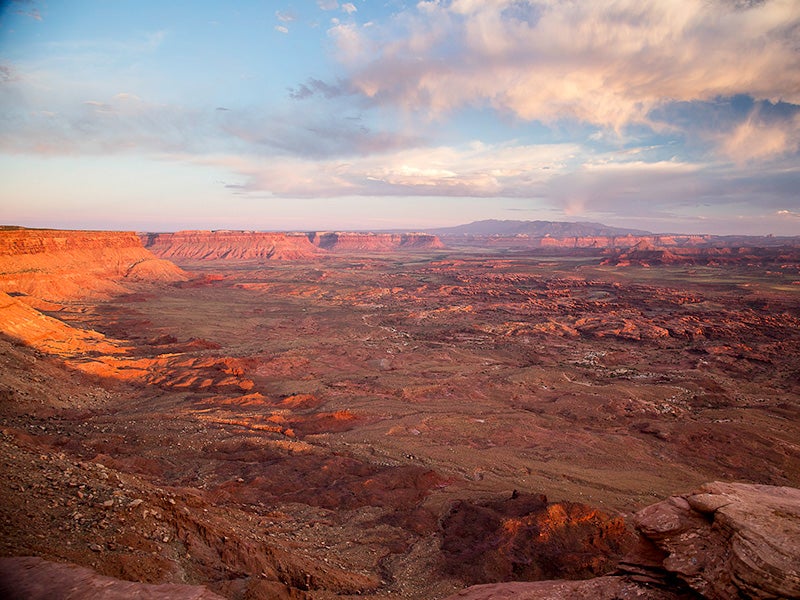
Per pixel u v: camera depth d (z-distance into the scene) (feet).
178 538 54.60
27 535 43.32
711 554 39.60
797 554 34.37
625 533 78.59
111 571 42.73
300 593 51.96
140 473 93.56
